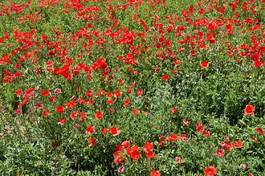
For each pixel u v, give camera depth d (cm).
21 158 454
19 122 516
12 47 682
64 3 851
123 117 488
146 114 487
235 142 439
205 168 405
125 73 577
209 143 446
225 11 739
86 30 688
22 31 749
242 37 634
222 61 564
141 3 793
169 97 521
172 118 491
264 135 448
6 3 920
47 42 665
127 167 434
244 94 506
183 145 446
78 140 466
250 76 517
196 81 548
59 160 454
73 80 554
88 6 832
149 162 432
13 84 590
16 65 605
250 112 463
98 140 461
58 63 611
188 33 649
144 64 586
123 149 438
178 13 759
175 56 585
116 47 640
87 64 603
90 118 480
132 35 621
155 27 692
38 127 494
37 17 779
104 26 735
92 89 544
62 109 474
